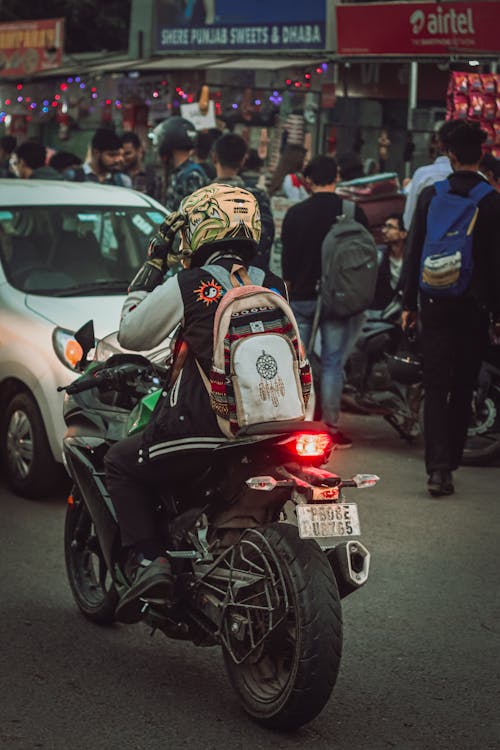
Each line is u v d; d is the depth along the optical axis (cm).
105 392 562
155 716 488
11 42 2283
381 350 980
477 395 920
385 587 652
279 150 1777
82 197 940
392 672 537
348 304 925
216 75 1880
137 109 2042
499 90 1306
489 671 540
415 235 826
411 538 744
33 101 2247
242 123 1847
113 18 3141
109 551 547
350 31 1549
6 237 889
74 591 605
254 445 468
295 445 460
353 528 459
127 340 502
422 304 817
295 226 955
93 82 2095
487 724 486
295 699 455
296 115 1728
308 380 492
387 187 1312
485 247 797
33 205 917
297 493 465
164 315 488
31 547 711
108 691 511
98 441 565
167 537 514
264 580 470
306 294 962
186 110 1670
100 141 1311
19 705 493
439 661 550
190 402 486
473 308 805
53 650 556
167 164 1061
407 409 984
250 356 470
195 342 483
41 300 838
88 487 561
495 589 654
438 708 500
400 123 1880
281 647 477
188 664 546
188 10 2084
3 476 886
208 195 500
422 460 952
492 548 727
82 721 480
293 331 482
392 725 483
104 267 890
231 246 498
